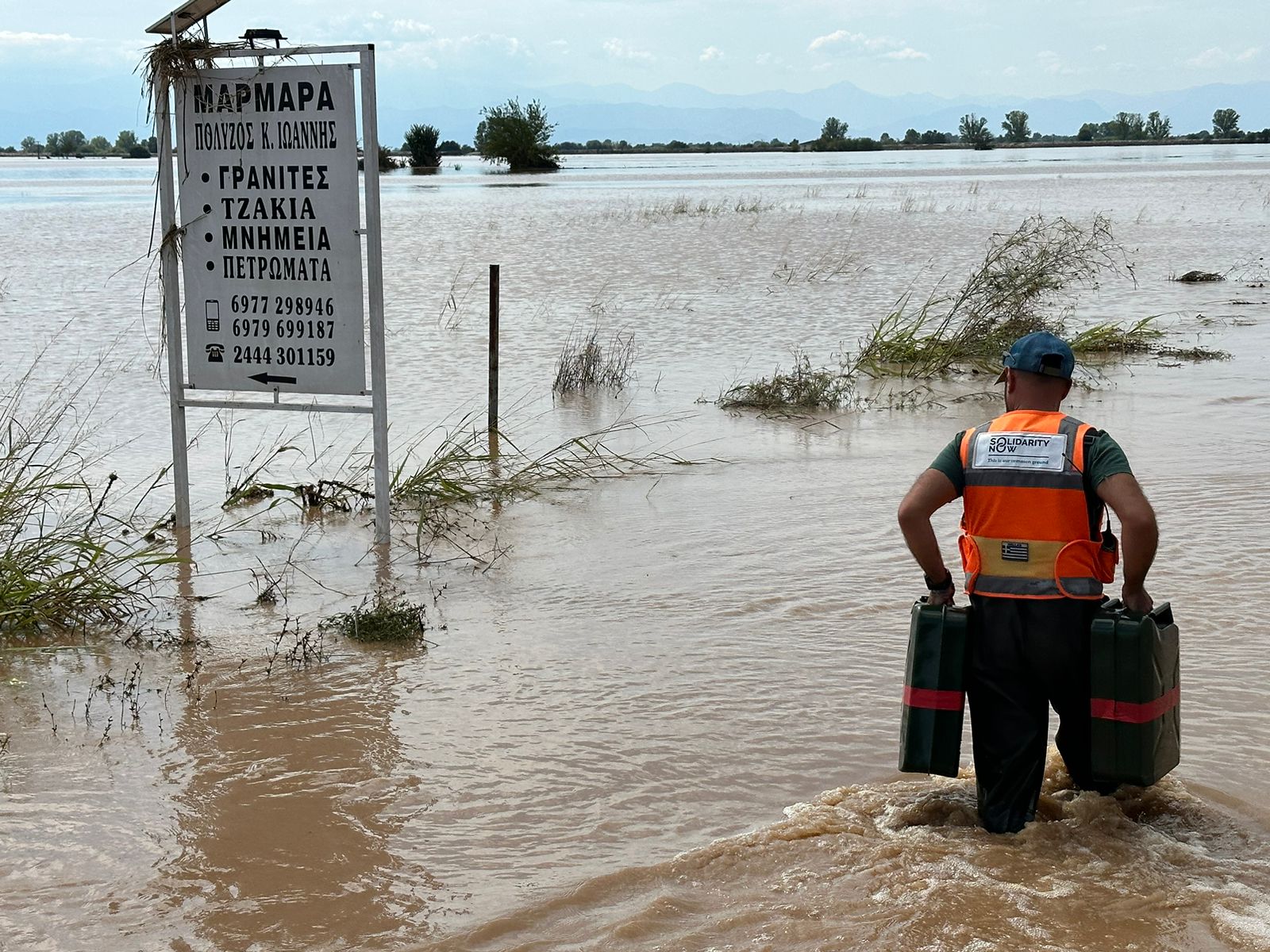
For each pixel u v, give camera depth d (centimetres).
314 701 548
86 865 411
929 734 420
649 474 974
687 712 533
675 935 359
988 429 419
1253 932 348
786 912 368
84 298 2011
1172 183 5644
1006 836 413
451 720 527
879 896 374
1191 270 2448
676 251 2842
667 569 736
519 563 756
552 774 478
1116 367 1451
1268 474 923
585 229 3431
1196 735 501
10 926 375
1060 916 358
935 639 419
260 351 809
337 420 1176
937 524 822
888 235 3155
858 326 1781
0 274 2355
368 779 473
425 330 1742
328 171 779
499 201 4806
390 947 364
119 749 500
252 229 796
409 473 971
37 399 1235
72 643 630
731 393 1289
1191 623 625
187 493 837
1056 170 7481
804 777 475
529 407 1243
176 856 417
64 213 4094
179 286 823
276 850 421
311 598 697
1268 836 416
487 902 389
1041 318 1661
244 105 783
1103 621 399
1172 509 830
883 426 1165
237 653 611
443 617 662
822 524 822
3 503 757
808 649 605
